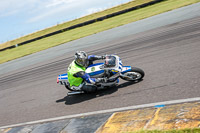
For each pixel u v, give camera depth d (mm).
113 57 5699
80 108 5406
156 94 4867
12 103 7469
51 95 7043
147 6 32625
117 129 3734
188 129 3008
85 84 5863
